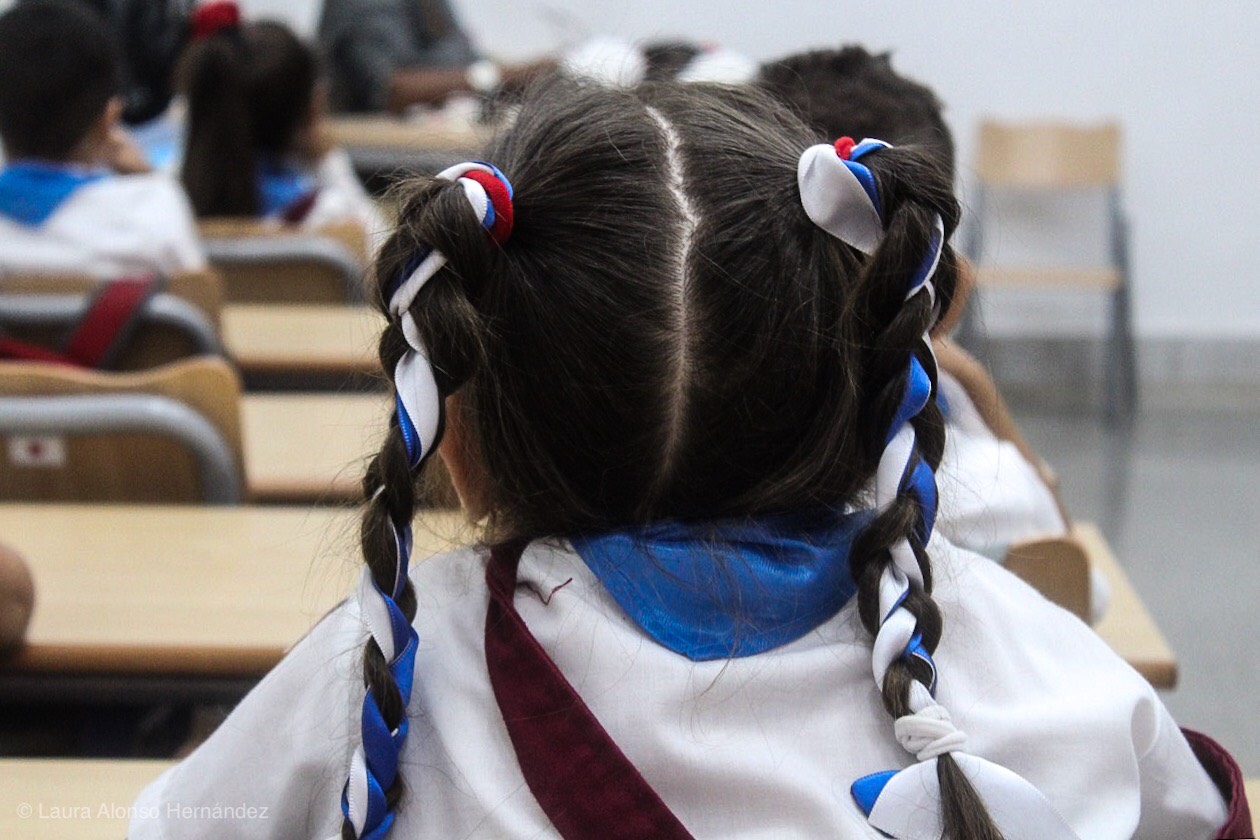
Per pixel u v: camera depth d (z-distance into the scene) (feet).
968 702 2.59
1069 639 2.77
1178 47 17.31
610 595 2.56
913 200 2.49
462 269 2.43
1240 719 9.65
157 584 4.92
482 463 2.69
